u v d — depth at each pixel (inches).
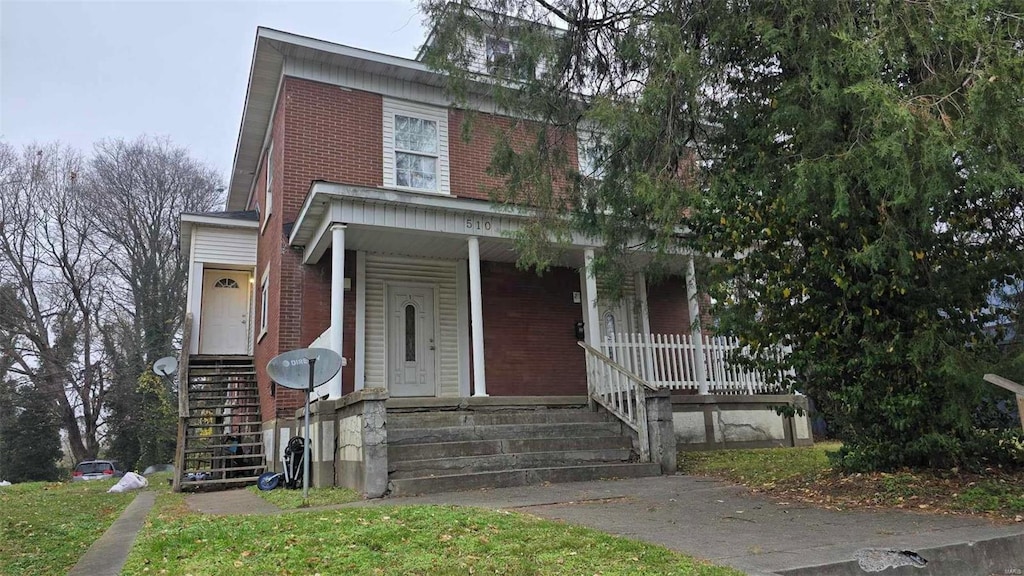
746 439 470.3
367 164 480.7
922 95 198.8
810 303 270.1
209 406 514.0
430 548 163.3
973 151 181.5
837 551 160.9
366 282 470.6
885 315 256.5
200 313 594.6
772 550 163.0
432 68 315.9
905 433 261.9
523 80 320.2
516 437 350.9
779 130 250.7
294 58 474.9
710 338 477.1
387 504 257.0
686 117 279.7
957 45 198.7
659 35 259.9
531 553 157.2
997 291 267.1
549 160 331.6
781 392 493.0
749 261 278.5
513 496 272.1
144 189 1304.1
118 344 1246.9
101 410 1229.1
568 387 508.1
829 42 219.5
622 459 355.6
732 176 270.2
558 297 523.8
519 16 306.8
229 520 221.0
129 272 1283.2
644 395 361.7
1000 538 173.2
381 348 465.7
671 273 474.6
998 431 259.4
